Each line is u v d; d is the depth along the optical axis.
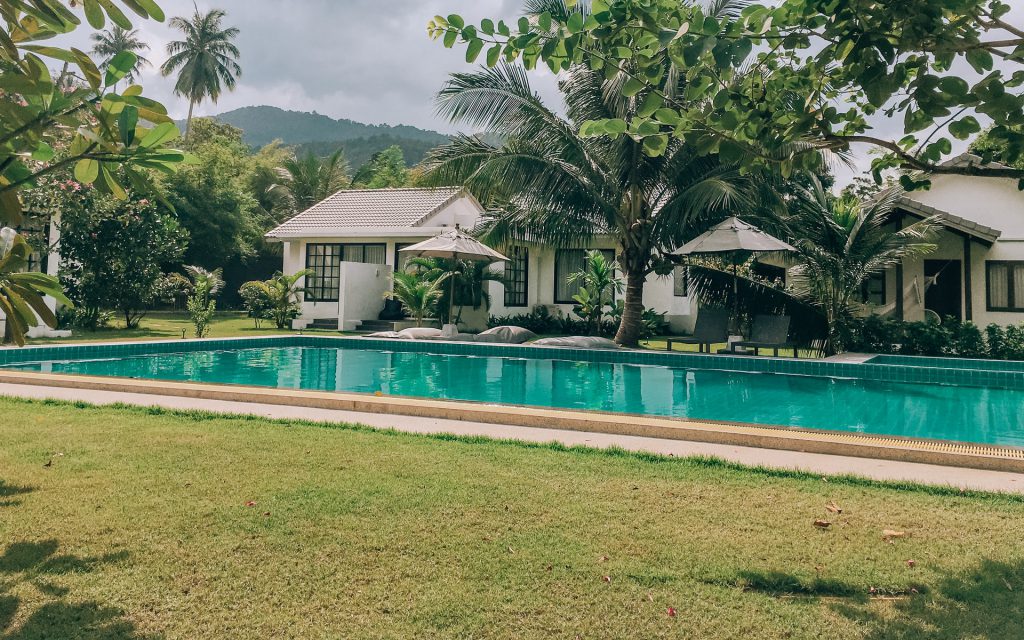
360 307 19.41
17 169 2.35
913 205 14.78
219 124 52.66
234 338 14.08
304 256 21.38
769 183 13.66
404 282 17.34
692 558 3.04
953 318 14.57
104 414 6.13
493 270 20.27
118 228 15.77
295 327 19.94
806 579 2.84
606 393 10.07
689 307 21.22
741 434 5.49
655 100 2.71
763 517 3.61
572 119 14.69
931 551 3.18
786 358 11.48
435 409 6.51
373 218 21.25
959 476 4.54
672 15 2.55
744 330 13.89
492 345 13.41
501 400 9.48
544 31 2.73
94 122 2.28
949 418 8.28
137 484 3.95
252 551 3.01
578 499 3.85
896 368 10.44
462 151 14.53
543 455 4.89
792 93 3.02
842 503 3.88
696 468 4.61
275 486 3.96
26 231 13.68
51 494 3.73
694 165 13.94
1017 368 12.10
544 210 14.78
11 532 3.18
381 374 11.73
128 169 2.31
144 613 2.47
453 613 2.50
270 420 6.03
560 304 21.61
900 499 3.98
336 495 3.81
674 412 8.66
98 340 13.66
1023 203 15.85
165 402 6.93
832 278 12.91
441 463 4.58
